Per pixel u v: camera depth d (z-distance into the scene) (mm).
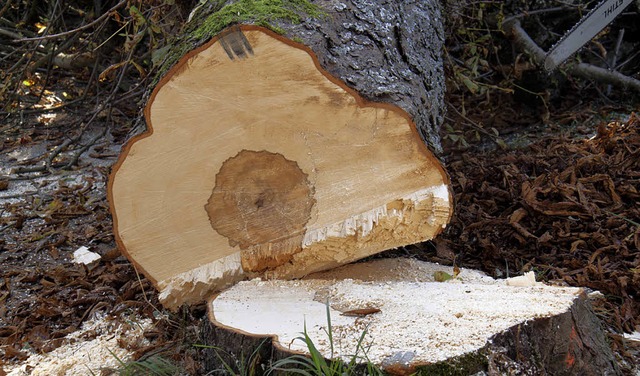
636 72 5660
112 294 3312
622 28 5633
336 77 2615
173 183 2777
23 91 5688
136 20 4312
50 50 5570
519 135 5062
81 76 6141
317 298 2594
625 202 3672
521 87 5188
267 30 2545
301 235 2824
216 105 2668
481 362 2070
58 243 3818
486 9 5402
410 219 2793
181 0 4277
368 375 2039
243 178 2789
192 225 2832
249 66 2602
